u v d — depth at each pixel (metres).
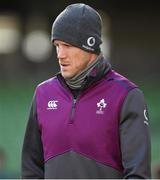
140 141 7.14
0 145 36.19
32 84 46.56
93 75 7.39
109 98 7.32
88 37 7.41
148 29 49.88
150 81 46.97
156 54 49.06
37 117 7.76
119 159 7.26
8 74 48.66
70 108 7.41
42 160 7.95
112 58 49.34
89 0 50.38
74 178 7.21
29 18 50.84
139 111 7.27
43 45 50.12
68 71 7.44
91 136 7.21
